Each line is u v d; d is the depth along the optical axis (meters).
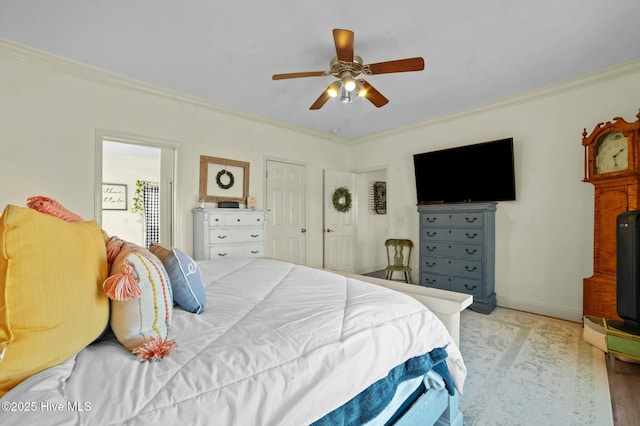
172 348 0.80
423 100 3.45
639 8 1.92
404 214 4.57
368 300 1.19
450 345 1.22
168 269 1.13
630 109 2.67
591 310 2.63
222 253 3.39
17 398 0.55
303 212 4.67
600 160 2.63
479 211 3.35
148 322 0.86
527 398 1.72
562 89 3.01
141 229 5.77
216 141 3.68
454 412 1.38
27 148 2.49
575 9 1.93
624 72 2.66
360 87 2.44
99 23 2.08
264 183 4.17
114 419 0.55
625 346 1.96
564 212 3.06
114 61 2.61
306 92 3.25
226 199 3.76
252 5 1.90
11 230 0.62
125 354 0.78
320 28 2.14
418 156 4.23
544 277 3.19
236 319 1.04
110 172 5.50
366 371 0.87
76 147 2.71
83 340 0.73
